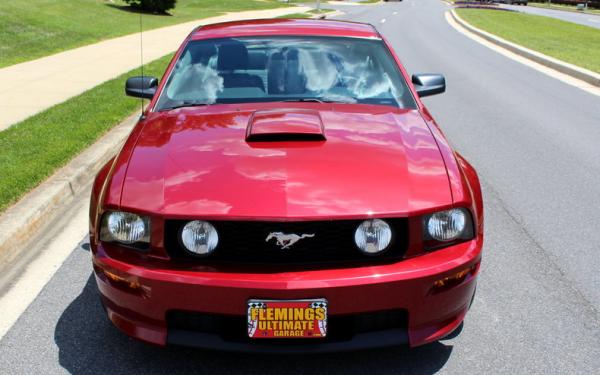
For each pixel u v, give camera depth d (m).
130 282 2.54
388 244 2.53
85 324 3.20
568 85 11.70
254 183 2.61
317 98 3.62
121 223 2.59
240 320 2.51
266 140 2.96
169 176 2.69
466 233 2.69
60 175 5.16
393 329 2.58
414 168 2.78
